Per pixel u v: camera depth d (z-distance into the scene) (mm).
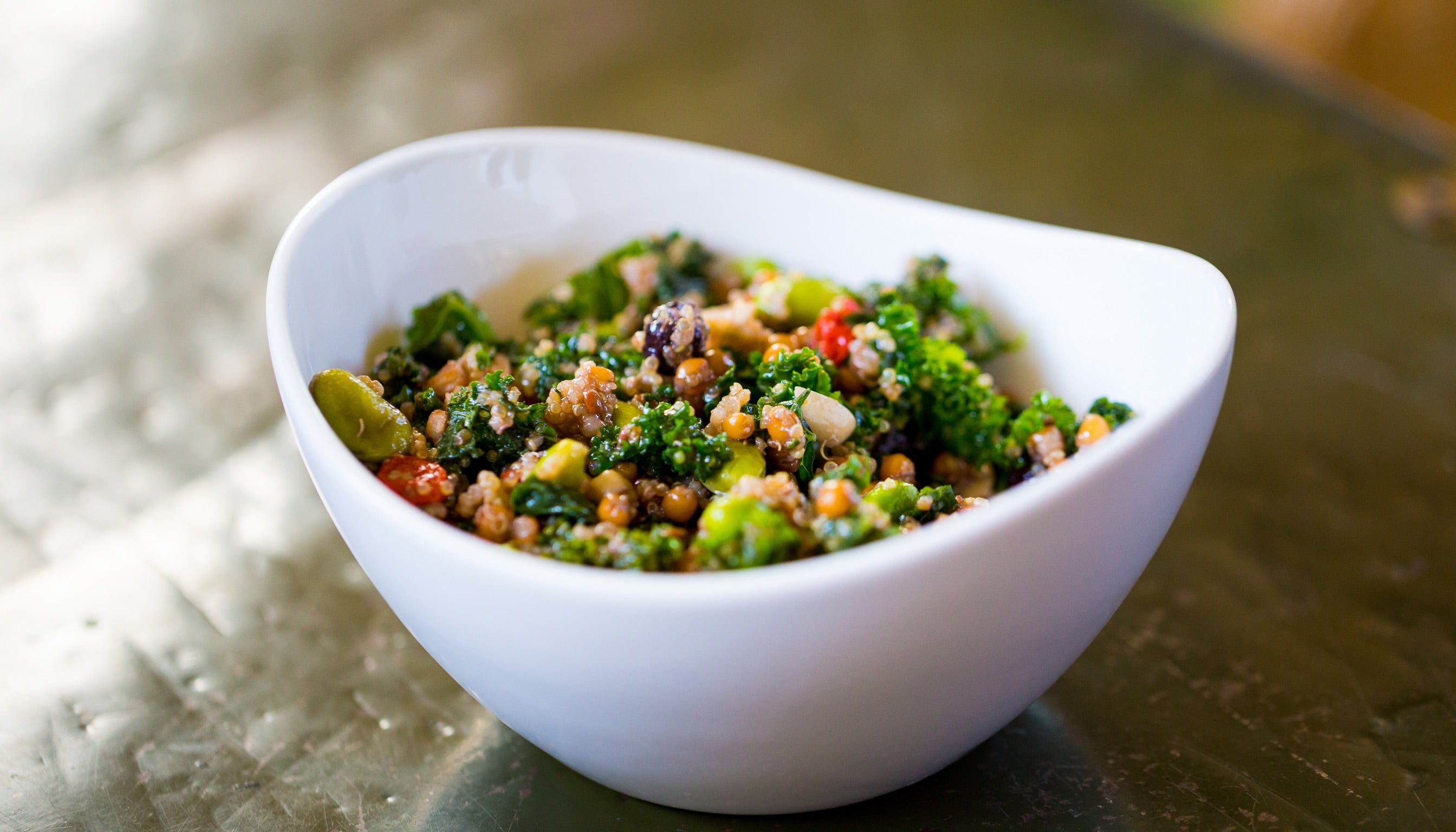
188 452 388
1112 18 720
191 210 506
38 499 372
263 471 382
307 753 309
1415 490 390
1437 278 487
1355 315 464
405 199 341
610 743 271
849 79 647
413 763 307
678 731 263
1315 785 306
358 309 331
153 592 346
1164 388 318
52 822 296
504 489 295
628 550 272
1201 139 596
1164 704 323
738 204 372
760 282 365
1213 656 336
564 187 366
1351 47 757
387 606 344
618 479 296
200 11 704
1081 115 616
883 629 251
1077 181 555
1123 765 309
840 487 275
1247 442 405
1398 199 545
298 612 342
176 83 626
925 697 266
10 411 403
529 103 609
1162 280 320
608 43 674
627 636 248
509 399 308
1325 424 414
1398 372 438
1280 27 777
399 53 657
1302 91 632
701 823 295
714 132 588
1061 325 342
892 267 363
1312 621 347
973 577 252
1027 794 302
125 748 310
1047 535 256
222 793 302
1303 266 492
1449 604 353
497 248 362
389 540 259
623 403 315
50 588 347
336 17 696
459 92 619
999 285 350
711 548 269
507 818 296
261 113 592
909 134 594
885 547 246
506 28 686
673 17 705
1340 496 386
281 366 281
